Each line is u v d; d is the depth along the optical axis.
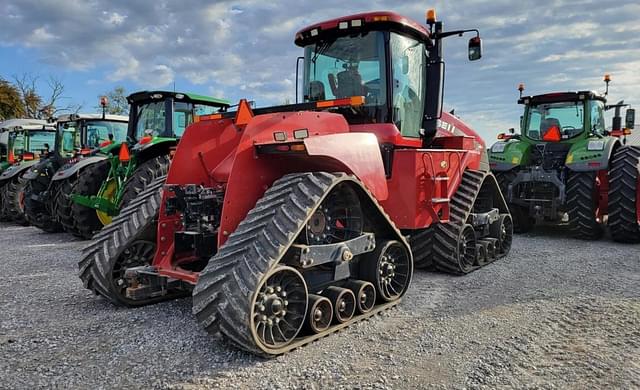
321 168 3.88
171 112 8.31
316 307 3.43
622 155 7.32
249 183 3.54
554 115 8.51
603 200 7.71
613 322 3.75
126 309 4.14
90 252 4.15
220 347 3.30
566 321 3.77
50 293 4.63
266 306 3.09
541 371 2.94
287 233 3.11
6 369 2.97
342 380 2.83
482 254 5.66
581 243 7.28
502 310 4.05
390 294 4.20
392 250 4.23
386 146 4.66
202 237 3.63
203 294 3.06
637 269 5.50
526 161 8.02
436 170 4.89
